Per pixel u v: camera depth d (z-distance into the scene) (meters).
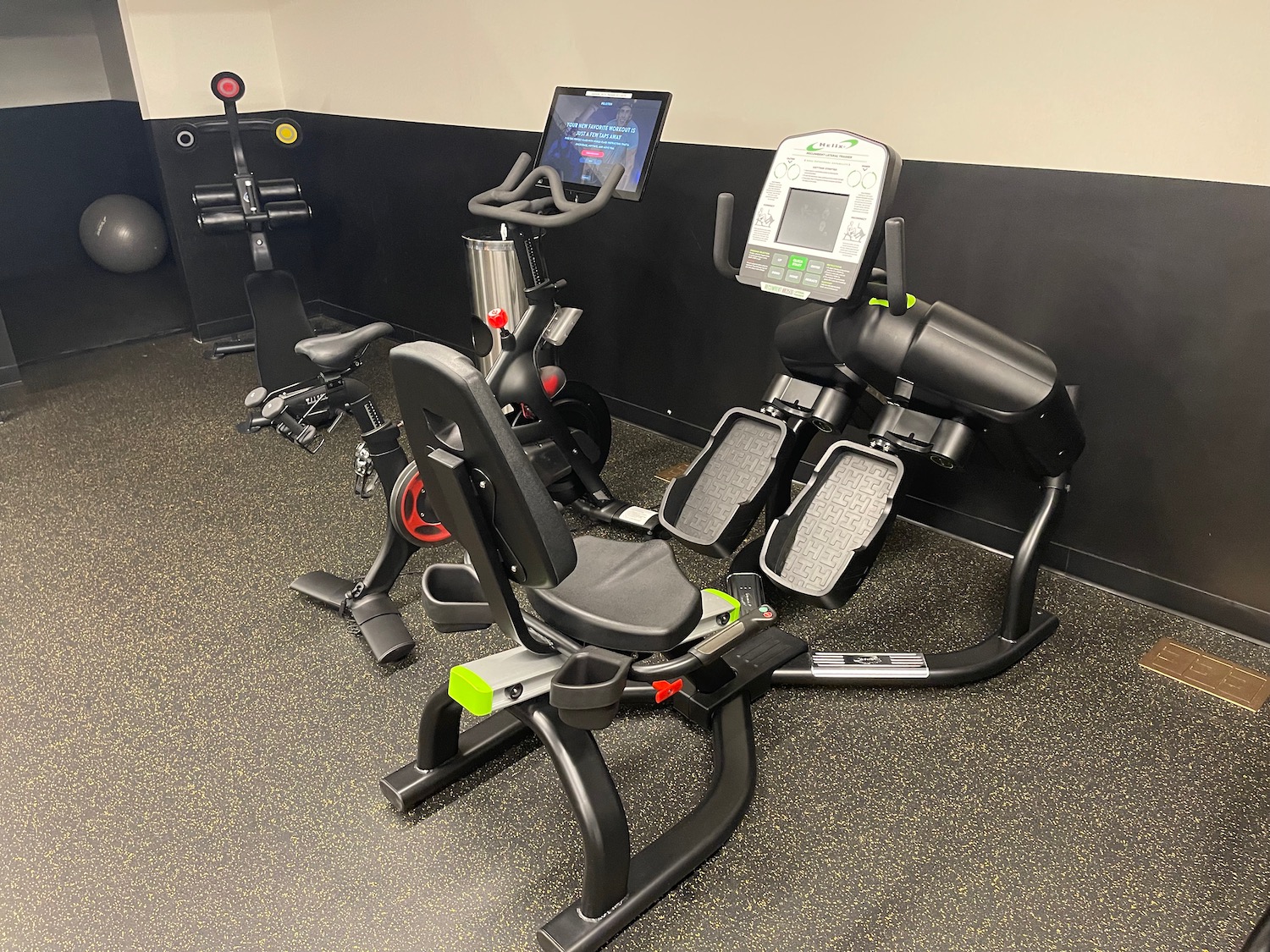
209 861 1.78
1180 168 2.12
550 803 1.90
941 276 2.58
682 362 3.32
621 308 3.43
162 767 2.00
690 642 1.71
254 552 2.79
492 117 3.60
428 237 4.09
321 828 1.85
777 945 1.59
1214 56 2.01
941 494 2.81
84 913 1.68
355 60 4.07
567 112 2.82
